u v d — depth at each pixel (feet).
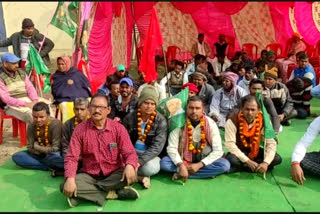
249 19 31.42
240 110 13.10
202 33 31.96
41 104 12.94
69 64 17.13
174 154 12.59
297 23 28.48
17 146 16.65
